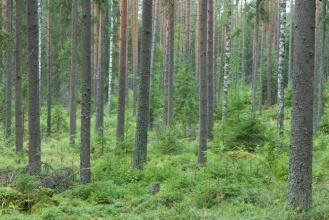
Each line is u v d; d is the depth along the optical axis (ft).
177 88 97.50
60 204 33.58
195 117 94.27
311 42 28.07
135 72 119.85
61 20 83.05
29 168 44.45
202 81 51.70
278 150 49.80
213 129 67.05
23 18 89.51
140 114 47.55
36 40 44.52
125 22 69.82
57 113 99.60
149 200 33.47
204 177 42.14
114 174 45.70
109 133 88.07
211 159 51.98
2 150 67.51
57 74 126.93
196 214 28.96
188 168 49.70
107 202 36.27
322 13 78.48
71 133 80.38
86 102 41.37
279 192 34.58
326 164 48.60
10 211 31.35
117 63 144.66
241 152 45.03
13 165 54.85
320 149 62.28
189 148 64.64
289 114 103.81
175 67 148.46
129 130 75.10
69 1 79.82
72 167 52.24
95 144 65.46
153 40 105.09
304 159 28.43
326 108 99.66
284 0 65.05
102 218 30.94
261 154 48.06
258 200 32.71
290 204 28.76
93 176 45.37
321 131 80.79
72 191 38.27
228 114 64.03
